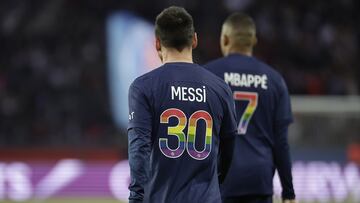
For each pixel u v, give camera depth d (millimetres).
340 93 41156
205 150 10164
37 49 42781
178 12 10297
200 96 10227
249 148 13336
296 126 31219
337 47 43938
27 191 30938
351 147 30984
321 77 41906
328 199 30062
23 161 31953
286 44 43969
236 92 13438
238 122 13367
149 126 9938
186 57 10398
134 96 10023
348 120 31359
